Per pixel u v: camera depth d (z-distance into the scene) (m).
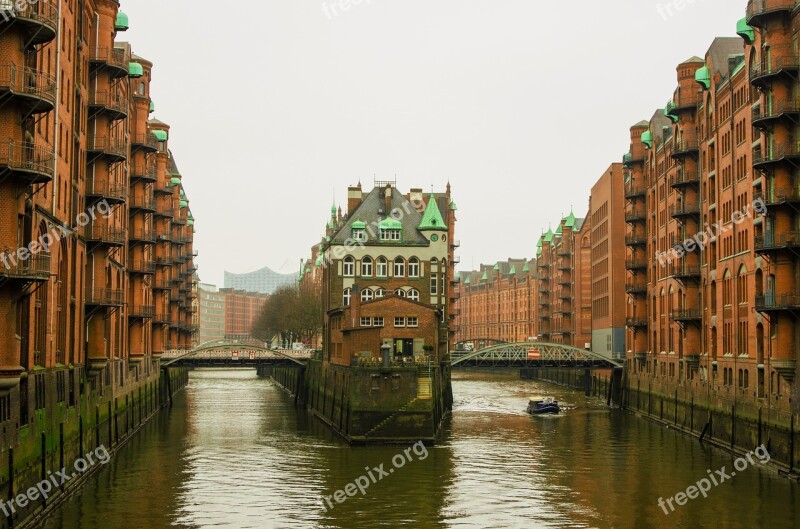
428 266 98.19
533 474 56.41
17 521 38.56
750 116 65.00
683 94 82.88
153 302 96.62
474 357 110.88
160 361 103.75
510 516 45.25
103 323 59.88
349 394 71.19
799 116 55.16
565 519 44.69
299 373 112.31
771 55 57.28
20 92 37.34
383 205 101.00
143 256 80.62
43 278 38.00
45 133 45.69
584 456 63.75
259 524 43.25
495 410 99.00
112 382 66.44
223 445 68.38
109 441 64.44
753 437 62.47
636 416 94.31
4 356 37.03
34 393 42.50
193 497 48.81
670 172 89.81
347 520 44.22
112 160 62.06
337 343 86.12
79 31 56.66
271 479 54.06
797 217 55.66
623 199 120.44
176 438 72.69
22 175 37.91
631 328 103.06
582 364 113.94
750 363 64.06
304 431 78.06
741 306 67.44
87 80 59.97
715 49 77.56
